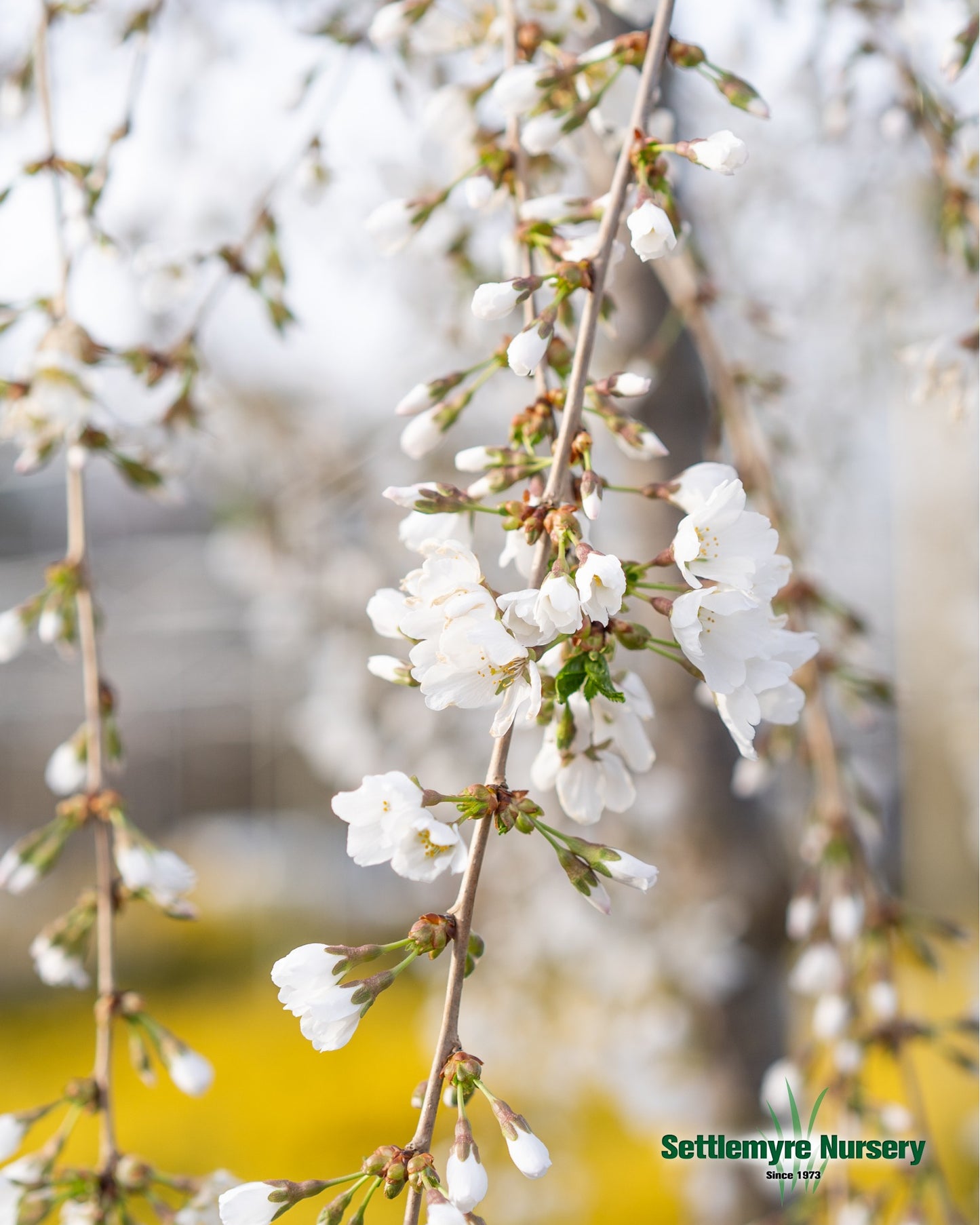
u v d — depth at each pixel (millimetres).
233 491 5520
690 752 3828
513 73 1554
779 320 2508
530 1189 4867
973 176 2600
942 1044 2244
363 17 2395
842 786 2387
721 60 3221
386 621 1297
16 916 13742
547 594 1102
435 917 1136
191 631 15164
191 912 1879
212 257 2275
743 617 1233
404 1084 10047
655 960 4203
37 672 15227
